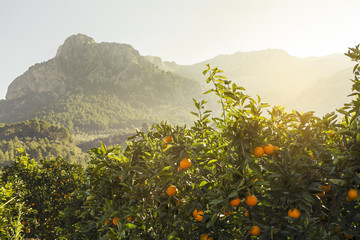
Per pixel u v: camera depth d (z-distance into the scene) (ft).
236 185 8.87
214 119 10.94
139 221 10.72
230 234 9.62
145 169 10.99
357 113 10.14
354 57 11.80
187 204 10.33
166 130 13.48
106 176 11.23
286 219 9.32
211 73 10.54
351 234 8.99
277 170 9.29
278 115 11.22
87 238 24.26
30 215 37.88
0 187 22.03
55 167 42.45
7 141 470.39
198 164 10.57
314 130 10.61
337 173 9.78
